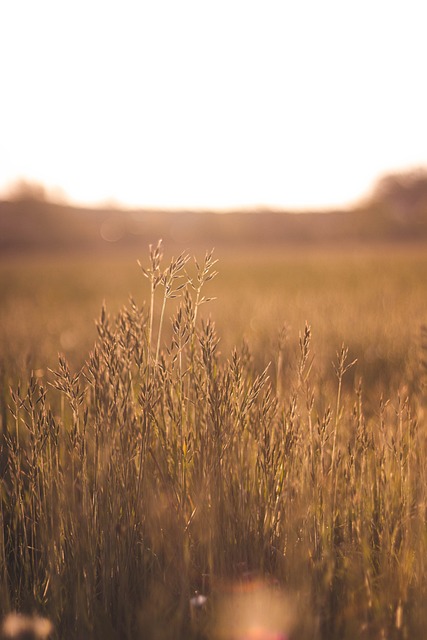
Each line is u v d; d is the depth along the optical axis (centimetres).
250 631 173
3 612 190
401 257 2667
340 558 208
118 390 212
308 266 2322
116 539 204
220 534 204
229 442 217
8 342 577
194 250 4466
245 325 689
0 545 207
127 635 180
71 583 199
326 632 178
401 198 7244
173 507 206
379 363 497
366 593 188
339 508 227
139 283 1952
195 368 229
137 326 224
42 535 208
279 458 227
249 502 212
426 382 289
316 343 522
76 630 185
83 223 7038
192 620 176
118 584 201
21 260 4625
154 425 222
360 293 1130
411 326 589
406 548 196
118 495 206
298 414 231
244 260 2894
